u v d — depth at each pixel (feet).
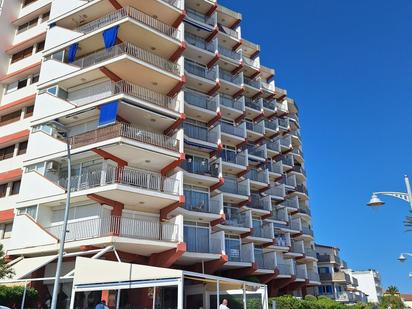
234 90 138.00
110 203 81.87
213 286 79.36
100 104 87.45
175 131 95.61
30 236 82.79
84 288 56.70
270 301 90.89
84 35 95.96
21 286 69.26
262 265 123.95
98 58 92.99
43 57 100.63
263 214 136.87
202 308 78.64
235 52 143.33
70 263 79.71
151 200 84.89
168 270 52.60
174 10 103.14
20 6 119.34
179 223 85.51
